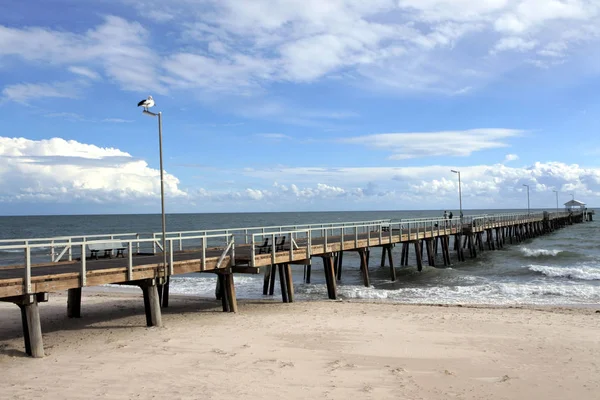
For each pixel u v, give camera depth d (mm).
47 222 123688
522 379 8906
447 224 34000
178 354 10164
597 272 26656
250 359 9828
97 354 10250
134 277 12148
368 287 22688
